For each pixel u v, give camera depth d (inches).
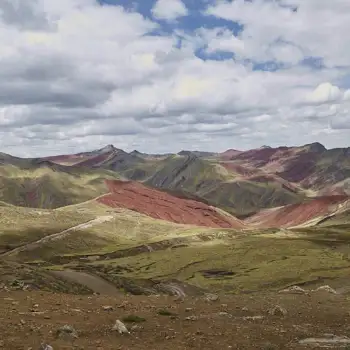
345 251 6594.5
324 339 839.1
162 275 5231.3
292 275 4911.4
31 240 7450.8
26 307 957.8
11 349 656.4
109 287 2188.7
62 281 1983.3
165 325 869.2
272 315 1018.1
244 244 7298.2
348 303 1186.6
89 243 7736.2
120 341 752.3
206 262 5905.5
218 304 1122.7
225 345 767.1
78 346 697.0
